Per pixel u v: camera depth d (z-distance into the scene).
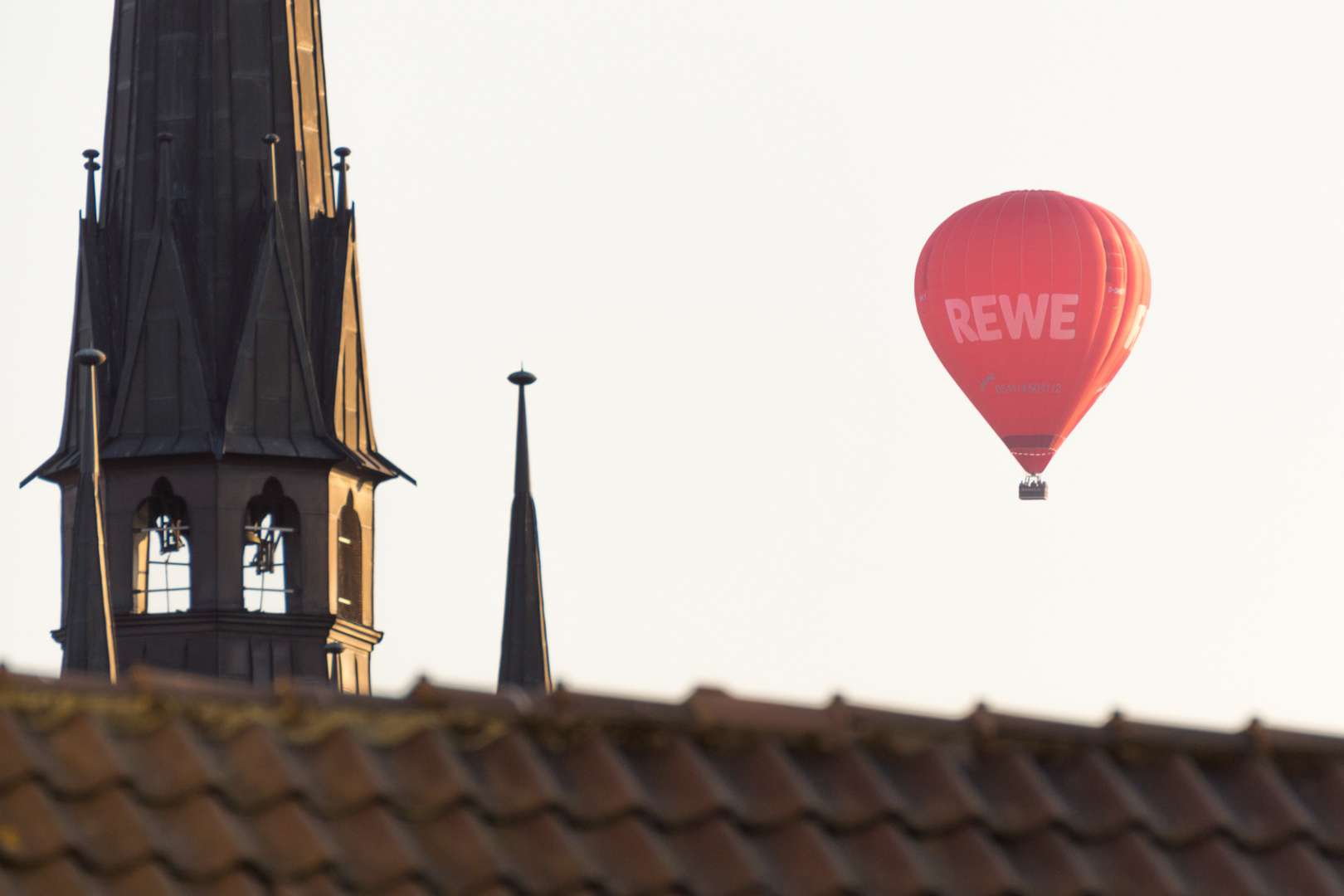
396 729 44.00
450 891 41.34
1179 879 44.91
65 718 42.12
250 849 40.50
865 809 44.44
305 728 43.44
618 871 42.41
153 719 42.69
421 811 42.47
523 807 42.94
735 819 43.78
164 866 40.03
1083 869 44.28
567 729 44.72
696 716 45.62
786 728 45.81
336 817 41.97
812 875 42.88
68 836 39.75
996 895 43.38
